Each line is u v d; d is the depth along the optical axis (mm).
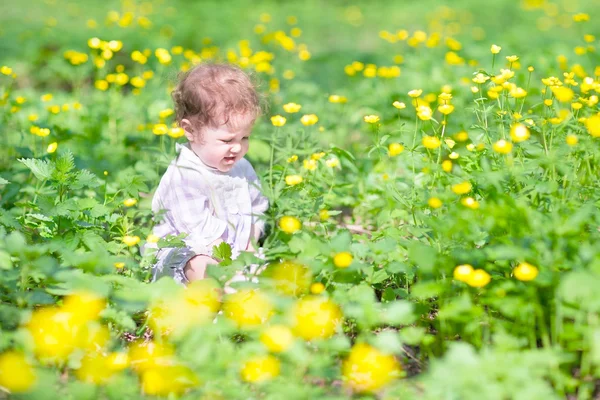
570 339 2203
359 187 3752
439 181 2936
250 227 3092
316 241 2453
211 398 2031
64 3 12805
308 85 5711
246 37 9516
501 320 2344
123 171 3775
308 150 3400
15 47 8062
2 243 2350
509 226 2393
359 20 12469
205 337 2182
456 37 9156
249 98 2914
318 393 2010
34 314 2547
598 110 3209
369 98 5312
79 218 2953
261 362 2053
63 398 2033
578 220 2223
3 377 1924
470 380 1900
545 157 2768
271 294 2197
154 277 2922
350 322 2559
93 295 2205
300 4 13984
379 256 2594
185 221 2992
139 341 2555
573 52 6242
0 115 4754
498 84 3318
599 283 2012
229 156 2971
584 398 2086
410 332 2186
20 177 4066
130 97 5656
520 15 11812
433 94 4723
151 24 9367
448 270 2385
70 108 5293
